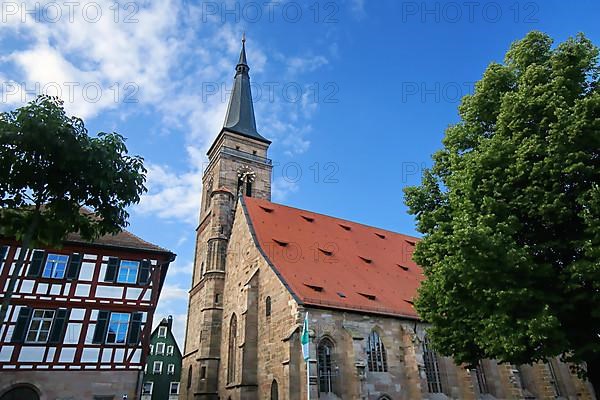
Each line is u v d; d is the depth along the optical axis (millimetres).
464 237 14336
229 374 34406
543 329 13148
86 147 14703
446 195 20578
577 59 15977
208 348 37250
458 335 17844
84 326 27031
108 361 26609
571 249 14586
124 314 28312
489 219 15195
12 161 14242
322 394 26328
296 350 26172
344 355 28047
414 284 38344
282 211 41375
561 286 14195
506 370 34281
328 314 28547
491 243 14133
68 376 25422
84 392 25375
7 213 15305
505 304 14164
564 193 14211
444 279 16188
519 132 15938
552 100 15031
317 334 27344
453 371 32562
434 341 19062
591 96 14500
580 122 13711
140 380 26797
